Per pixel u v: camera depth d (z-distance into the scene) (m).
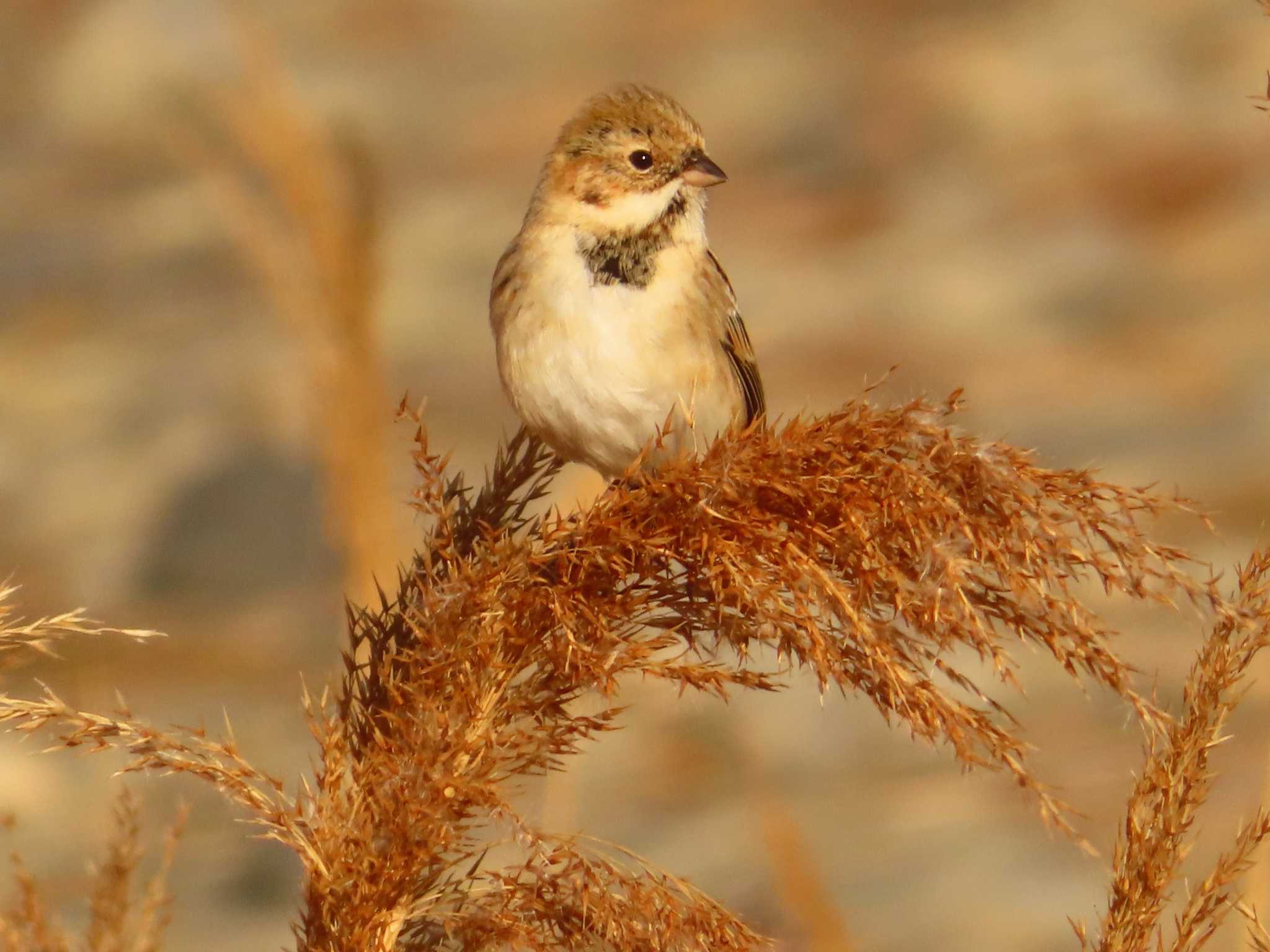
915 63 32.25
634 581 4.62
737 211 28.34
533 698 4.49
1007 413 20.36
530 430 7.38
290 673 15.20
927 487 4.18
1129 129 28.78
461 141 31.03
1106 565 4.03
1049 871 11.91
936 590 4.02
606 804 13.13
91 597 17.34
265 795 4.35
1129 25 32.03
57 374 23.25
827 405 21.16
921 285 24.88
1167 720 4.12
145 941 3.95
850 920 11.12
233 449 19.53
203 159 9.06
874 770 13.58
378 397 8.09
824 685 4.17
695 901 4.22
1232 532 15.62
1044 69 31.25
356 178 8.20
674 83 33.44
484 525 4.64
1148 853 4.18
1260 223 25.38
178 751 4.26
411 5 38.94
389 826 4.30
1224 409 19.56
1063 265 24.81
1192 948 4.20
